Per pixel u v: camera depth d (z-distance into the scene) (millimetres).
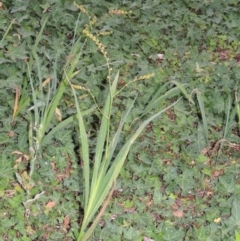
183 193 4195
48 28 5523
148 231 3871
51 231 3854
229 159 4586
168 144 4605
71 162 4344
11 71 4828
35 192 4035
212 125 4820
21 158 4262
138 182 4172
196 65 5355
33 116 4469
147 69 5180
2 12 5496
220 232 3906
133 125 4641
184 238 3865
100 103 4770
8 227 3795
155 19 5961
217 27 6098
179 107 4852
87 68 5070
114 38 5523
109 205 4020
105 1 5996
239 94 5035
